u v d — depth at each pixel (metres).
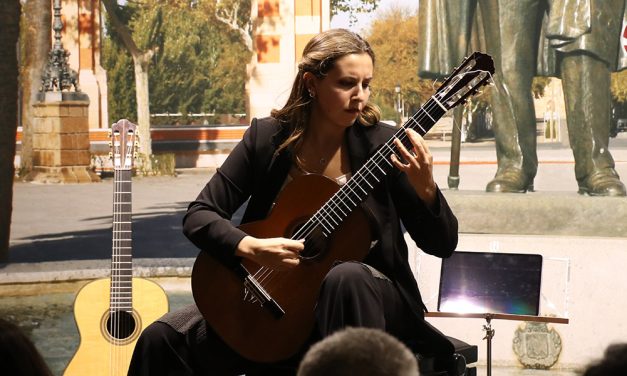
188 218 3.71
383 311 3.41
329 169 3.73
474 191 9.65
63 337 9.25
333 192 3.59
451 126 9.69
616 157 9.33
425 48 9.91
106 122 14.78
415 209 3.60
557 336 8.36
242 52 14.53
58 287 11.31
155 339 3.74
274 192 3.77
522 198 9.22
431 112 3.56
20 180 14.11
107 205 13.88
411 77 10.84
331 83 3.62
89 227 13.44
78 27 14.90
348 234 3.56
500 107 9.55
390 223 3.62
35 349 1.94
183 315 3.78
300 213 3.62
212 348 3.70
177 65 14.84
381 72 10.89
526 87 9.50
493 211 9.27
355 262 3.40
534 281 5.21
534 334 8.34
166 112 14.71
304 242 3.56
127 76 14.76
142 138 14.42
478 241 9.16
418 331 3.58
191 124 14.61
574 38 9.33
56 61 14.66
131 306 5.79
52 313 10.32
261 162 3.76
